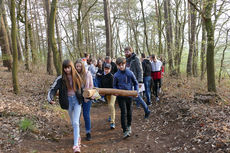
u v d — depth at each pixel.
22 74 11.58
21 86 8.79
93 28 26.33
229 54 9.05
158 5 13.52
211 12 5.94
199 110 4.81
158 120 5.28
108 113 6.68
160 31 13.24
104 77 5.70
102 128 5.18
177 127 4.49
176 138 4.00
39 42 20.31
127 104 4.40
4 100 5.95
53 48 7.33
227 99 5.74
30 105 5.99
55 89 3.48
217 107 4.98
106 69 5.59
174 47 11.51
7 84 8.91
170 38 12.50
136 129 4.96
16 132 3.92
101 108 7.38
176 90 7.55
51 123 5.02
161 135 4.34
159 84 7.52
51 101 3.41
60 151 3.68
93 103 8.06
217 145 3.21
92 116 6.39
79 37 15.12
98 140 4.34
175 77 10.76
